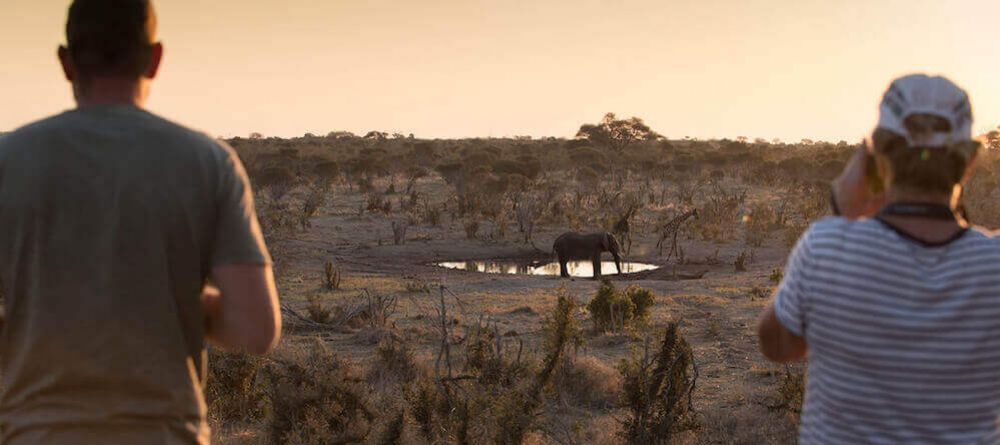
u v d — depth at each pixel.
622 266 25.81
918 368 1.99
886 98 2.12
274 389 8.05
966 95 2.08
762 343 2.29
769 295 18.22
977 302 1.99
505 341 12.98
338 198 41.59
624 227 27.94
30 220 2.15
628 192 41.16
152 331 2.16
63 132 2.18
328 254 26.22
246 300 2.23
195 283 2.22
